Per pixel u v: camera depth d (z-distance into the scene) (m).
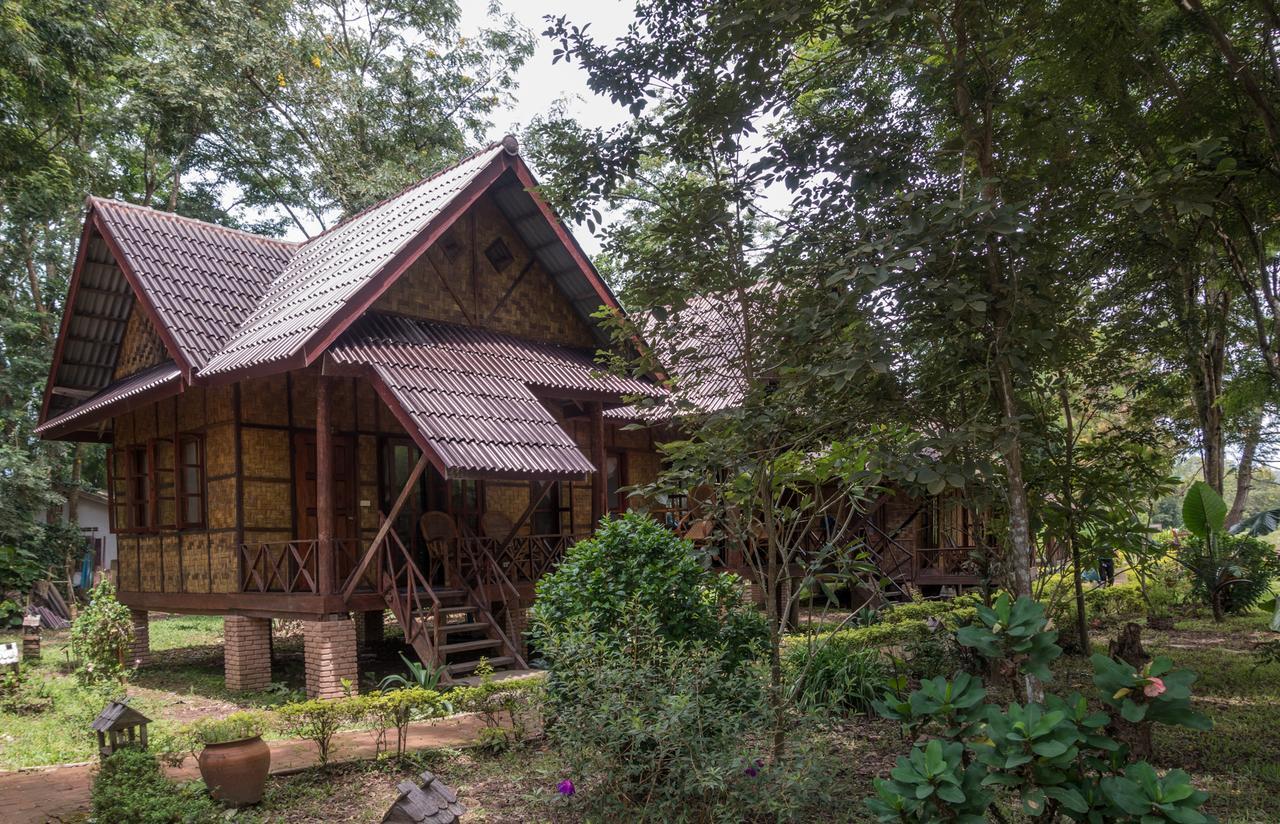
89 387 17.59
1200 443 16.59
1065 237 7.05
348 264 13.88
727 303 6.75
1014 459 6.27
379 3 30.52
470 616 13.27
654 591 7.29
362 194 27.81
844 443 6.66
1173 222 7.06
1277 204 8.38
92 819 6.08
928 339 6.14
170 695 12.73
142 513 16.05
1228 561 17.78
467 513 15.33
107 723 6.95
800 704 7.31
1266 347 8.87
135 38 25.58
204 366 12.80
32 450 25.72
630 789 6.20
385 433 14.60
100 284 16.06
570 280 16.12
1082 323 8.34
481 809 6.82
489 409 12.17
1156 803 3.54
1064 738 3.71
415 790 5.25
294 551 12.44
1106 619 17.23
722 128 6.51
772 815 6.32
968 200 5.41
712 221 6.38
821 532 16.20
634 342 7.87
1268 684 10.78
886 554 19.25
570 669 6.78
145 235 15.02
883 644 11.37
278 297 14.73
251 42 26.25
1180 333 9.65
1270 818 6.17
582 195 6.86
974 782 3.88
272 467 13.55
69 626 22.94
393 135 30.11
